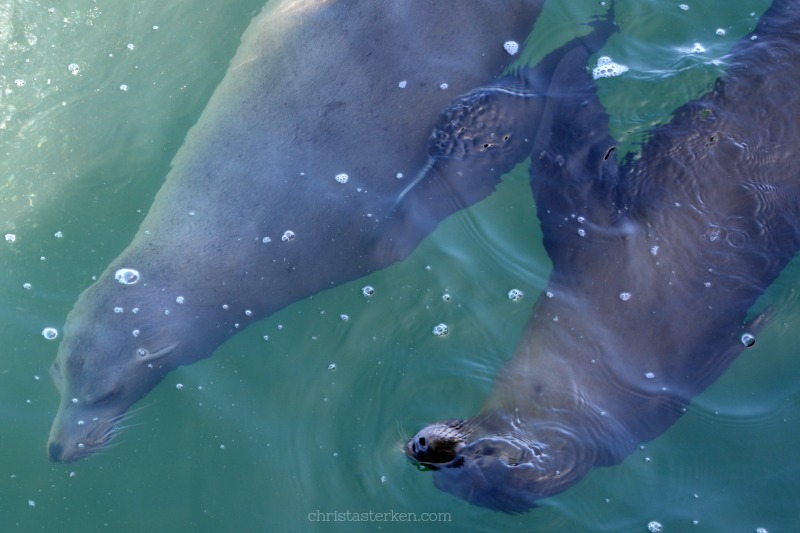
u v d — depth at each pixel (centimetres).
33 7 751
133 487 512
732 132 577
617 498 474
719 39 691
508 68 678
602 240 555
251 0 741
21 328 573
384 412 521
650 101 642
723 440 501
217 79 692
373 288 587
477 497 455
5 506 507
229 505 501
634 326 509
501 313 558
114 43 730
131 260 605
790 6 652
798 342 538
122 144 667
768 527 468
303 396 539
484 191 619
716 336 509
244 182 626
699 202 548
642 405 489
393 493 487
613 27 706
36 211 635
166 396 552
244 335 580
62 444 527
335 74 652
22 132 682
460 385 525
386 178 634
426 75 660
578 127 630
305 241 614
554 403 485
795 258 554
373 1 680
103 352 561
